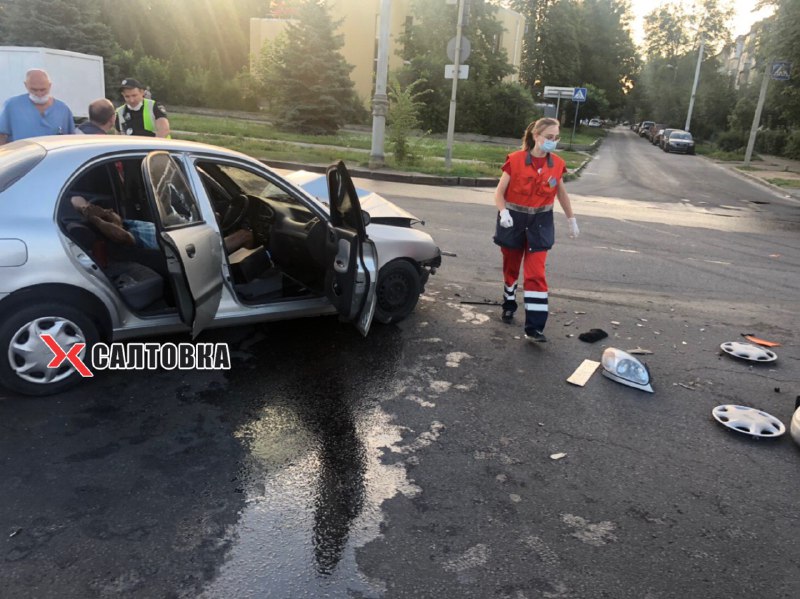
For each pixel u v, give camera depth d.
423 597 2.50
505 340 5.38
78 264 3.75
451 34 36.09
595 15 63.62
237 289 4.70
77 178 3.82
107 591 2.43
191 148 4.23
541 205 5.16
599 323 6.01
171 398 3.97
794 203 18.30
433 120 35.66
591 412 4.19
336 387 4.27
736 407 4.30
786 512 3.23
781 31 23.05
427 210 11.88
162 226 3.60
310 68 26.95
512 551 2.80
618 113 80.06
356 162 18.06
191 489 3.09
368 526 2.91
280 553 2.70
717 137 50.38
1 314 3.66
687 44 81.75
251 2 43.25
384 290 5.37
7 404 3.75
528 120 36.62
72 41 28.91
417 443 3.66
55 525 2.78
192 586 2.48
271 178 4.51
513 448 3.68
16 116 5.86
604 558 2.79
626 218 12.78
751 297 7.29
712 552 2.88
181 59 37.31
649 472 3.52
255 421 3.77
